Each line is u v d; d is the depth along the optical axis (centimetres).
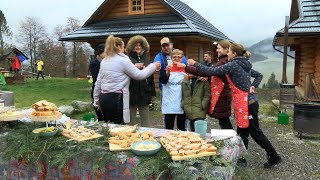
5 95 792
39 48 4266
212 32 1501
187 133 290
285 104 890
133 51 471
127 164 240
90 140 278
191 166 223
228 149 259
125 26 1375
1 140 301
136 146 252
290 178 421
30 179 284
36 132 294
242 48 402
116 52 390
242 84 401
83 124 339
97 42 1451
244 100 404
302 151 541
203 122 294
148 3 1391
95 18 1484
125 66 383
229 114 436
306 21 1024
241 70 397
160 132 308
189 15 1493
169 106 455
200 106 439
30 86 1730
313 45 1091
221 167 223
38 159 265
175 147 242
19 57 2238
